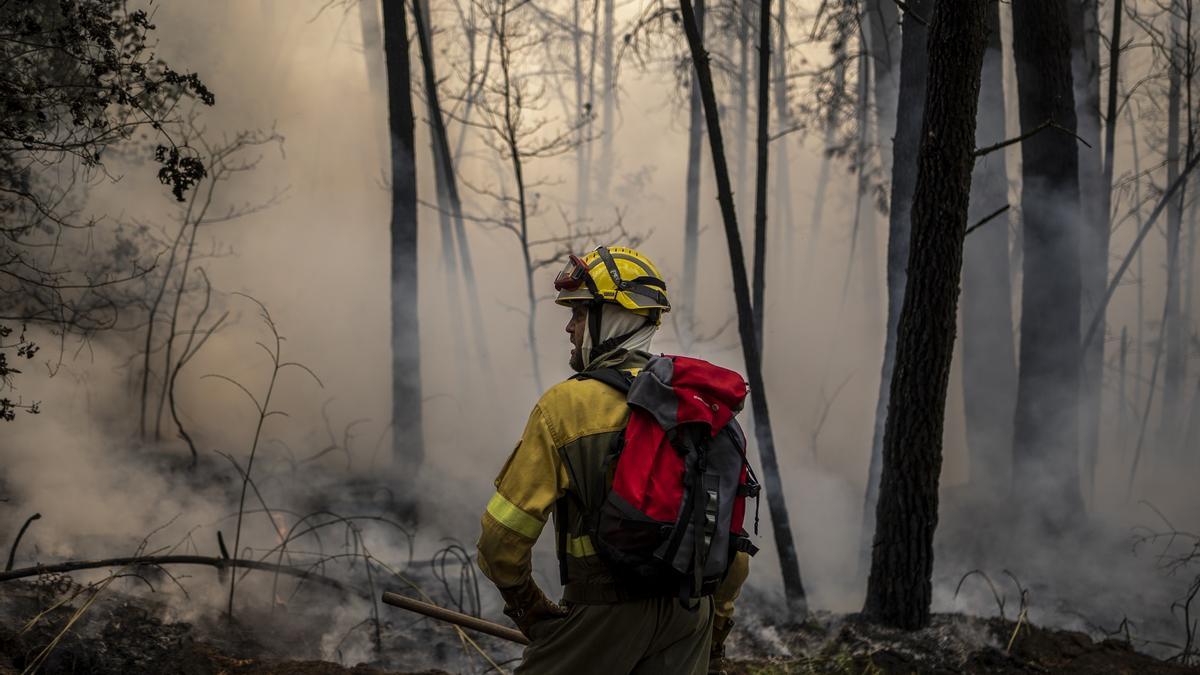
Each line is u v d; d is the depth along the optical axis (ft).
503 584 6.87
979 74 14.07
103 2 16.55
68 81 15.34
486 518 6.75
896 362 15.06
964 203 14.37
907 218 24.68
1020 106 26.27
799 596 18.26
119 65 15.06
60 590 13.52
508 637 8.27
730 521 6.84
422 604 8.20
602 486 6.76
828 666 13.88
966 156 14.20
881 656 14.01
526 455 6.77
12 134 14.07
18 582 13.47
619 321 7.38
